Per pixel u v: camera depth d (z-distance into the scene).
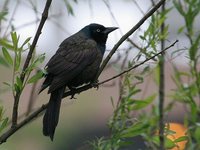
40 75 9.19
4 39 10.71
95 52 12.70
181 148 11.50
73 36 12.92
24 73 9.23
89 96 20.72
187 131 11.06
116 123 10.77
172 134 11.09
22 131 17.34
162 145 11.01
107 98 20.41
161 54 11.14
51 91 11.12
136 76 10.87
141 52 10.94
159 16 11.22
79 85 12.64
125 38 10.51
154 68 11.43
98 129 19.80
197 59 11.28
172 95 11.49
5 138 9.36
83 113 20.00
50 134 10.91
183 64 12.59
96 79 12.13
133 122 11.00
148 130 11.12
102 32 13.27
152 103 11.60
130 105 10.97
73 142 19.69
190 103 11.29
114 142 10.51
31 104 11.88
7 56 9.34
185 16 11.39
